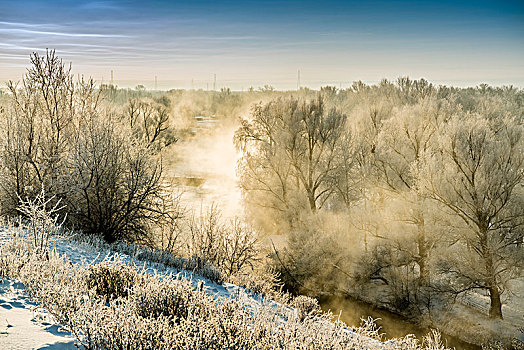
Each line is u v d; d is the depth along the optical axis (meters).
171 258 11.02
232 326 4.23
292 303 9.24
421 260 21.22
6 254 6.15
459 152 18.61
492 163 17.88
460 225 18.48
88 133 12.89
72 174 12.28
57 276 5.36
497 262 18.12
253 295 9.77
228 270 13.60
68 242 9.42
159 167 14.22
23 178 12.23
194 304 5.06
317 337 4.46
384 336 17.84
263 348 3.98
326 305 21.28
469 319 18.56
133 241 13.42
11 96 12.87
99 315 3.71
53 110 13.57
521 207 17.81
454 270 19.17
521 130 20.12
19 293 4.89
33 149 12.73
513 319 18.34
